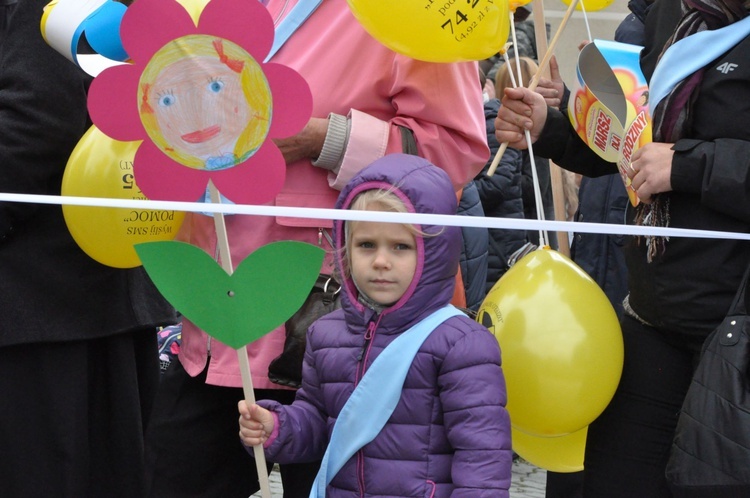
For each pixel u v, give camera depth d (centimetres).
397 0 262
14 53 301
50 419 314
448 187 261
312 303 281
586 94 300
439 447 252
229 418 308
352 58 291
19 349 312
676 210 270
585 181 513
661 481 286
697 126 266
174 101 227
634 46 298
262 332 239
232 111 229
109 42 280
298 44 297
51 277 313
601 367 274
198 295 236
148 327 341
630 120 283
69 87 303
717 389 240
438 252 255
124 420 336
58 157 308
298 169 290
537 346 273
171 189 229
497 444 245
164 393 311
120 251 296
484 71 630
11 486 312
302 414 266
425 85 287
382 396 251
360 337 260
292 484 295
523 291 282
